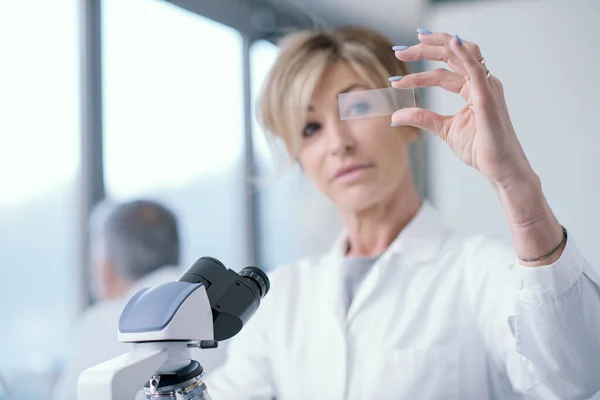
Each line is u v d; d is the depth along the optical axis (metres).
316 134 1.36
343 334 1.34
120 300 2.30
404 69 1.35
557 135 2.96
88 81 3.39
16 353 3.10
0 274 3.09
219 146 4.16
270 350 1.44
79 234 3.31
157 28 3.78
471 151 0.92
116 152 3.51
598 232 2.88
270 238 4.35
